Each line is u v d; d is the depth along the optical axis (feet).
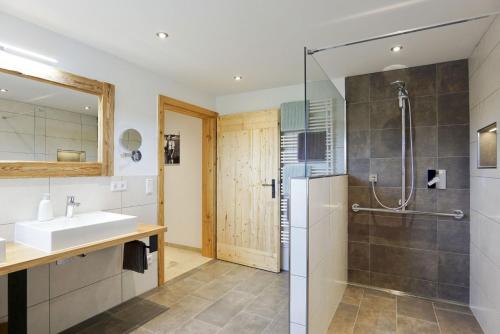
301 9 5.51
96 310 7.23
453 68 7.97
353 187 9.23
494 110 5.84
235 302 8.01
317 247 5.82
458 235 7.93
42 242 5.06
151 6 5.38
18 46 5.77
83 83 6.86
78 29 6.27
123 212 7.90
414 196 8.41
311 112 6.40
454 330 6.66
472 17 5.39
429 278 8.27
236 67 8.64
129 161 8.07
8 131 5.64
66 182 6.61
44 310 6.20
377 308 7.71
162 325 6.84
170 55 7.72
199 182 12.76
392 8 5.49
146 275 8.62
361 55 7.63
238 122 11.21
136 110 8.31
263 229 10.59
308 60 6.25
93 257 7.17
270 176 10.43
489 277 6.23
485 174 6.47
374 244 8.96
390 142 8.74
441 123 8.08
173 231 13.55
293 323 5.32
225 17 5.80
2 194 5.58
